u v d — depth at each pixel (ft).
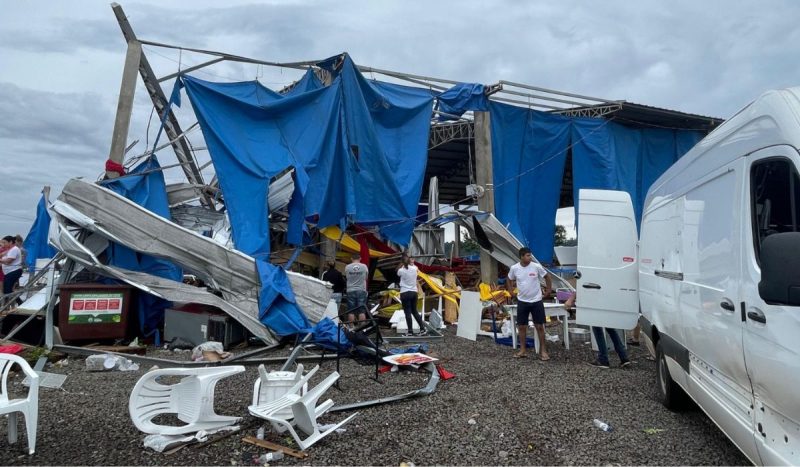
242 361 26.30
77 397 19.85
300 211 37.19
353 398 19.98
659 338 19.31
